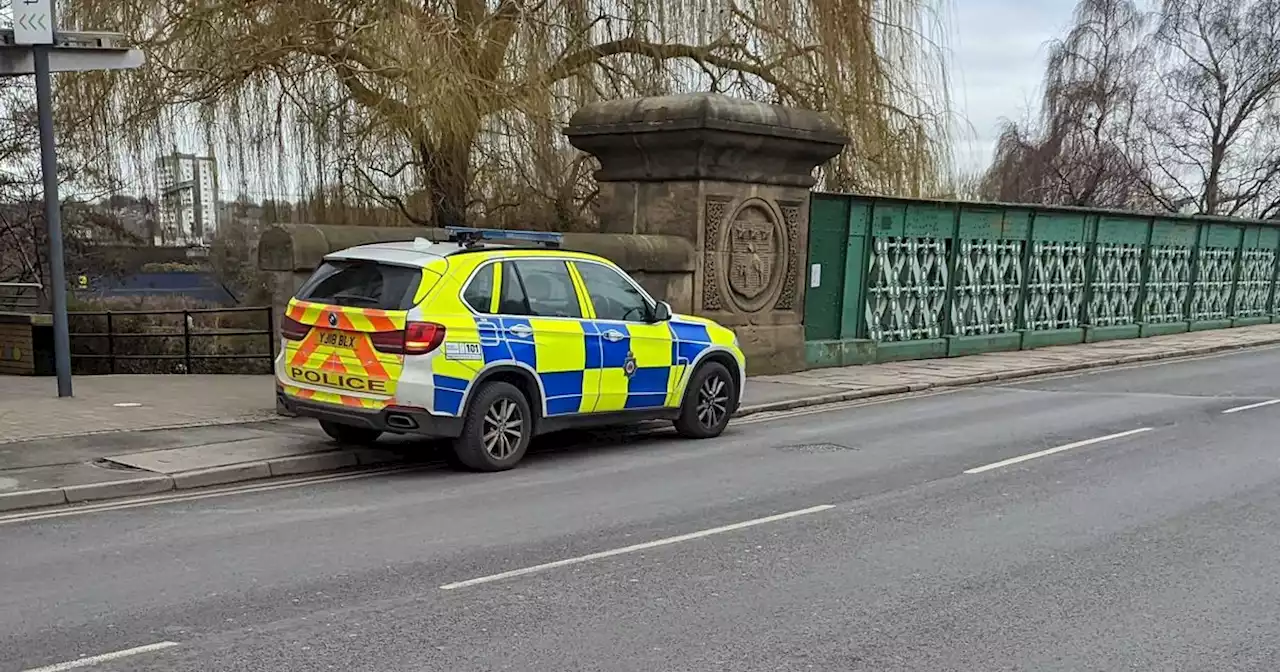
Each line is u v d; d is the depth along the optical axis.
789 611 5.15
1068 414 12.12
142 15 14.06
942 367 16.53
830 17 16.17
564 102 15.47
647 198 14.12
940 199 18.06
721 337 10.48
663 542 6.38
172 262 22.53
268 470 8.21
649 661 4.48
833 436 10.49
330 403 8.30
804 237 15.20
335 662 4.41
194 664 4.36
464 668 4.38
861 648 4.68
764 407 12.31
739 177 14.03
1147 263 23.33
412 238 10.84
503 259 8.69
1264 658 4.62
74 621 4.86
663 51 15.91
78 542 6.22
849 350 16.30
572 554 6.09
